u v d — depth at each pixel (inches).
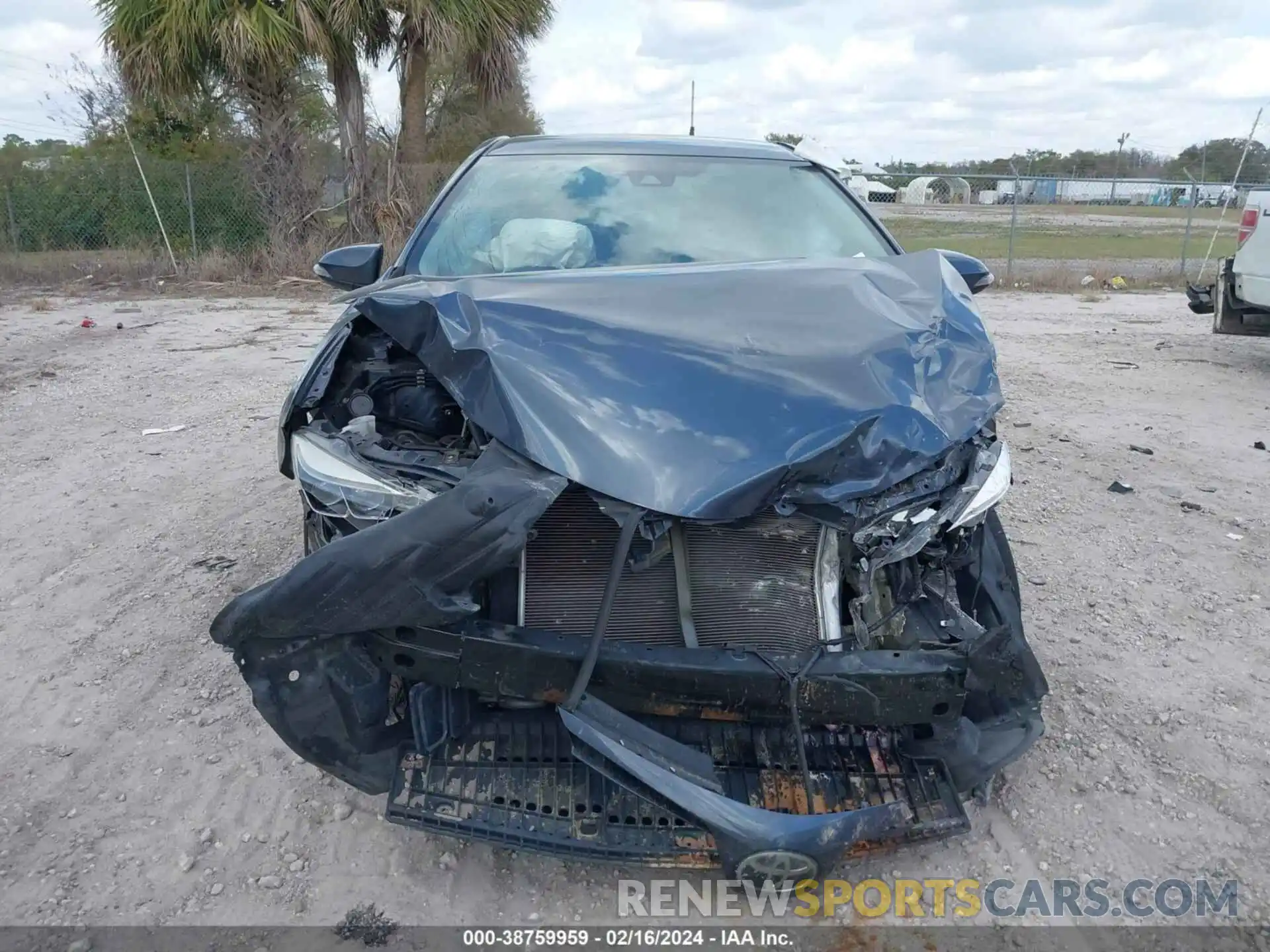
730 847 84.7
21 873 100.9
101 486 213.3
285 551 178.1
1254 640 151.2
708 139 172.6
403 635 88.2
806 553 98.0
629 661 87.0
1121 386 320.5
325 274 146.3
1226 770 120.3
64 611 156.3
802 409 92.7
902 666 90.3
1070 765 121.2
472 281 114.9
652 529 88.0
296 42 554.9
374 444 103.5
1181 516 201.5
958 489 99.7
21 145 683.4
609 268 128.6
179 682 136.4
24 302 517.0
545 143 164.9
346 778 95.3
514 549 85.1
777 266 123.6
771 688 88.0
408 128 608.7
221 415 272.4
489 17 570.6
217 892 99.1
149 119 764.0
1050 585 169.6
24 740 123.3
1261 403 297.9
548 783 95.0
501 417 91.9
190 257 627.2
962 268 141.5
